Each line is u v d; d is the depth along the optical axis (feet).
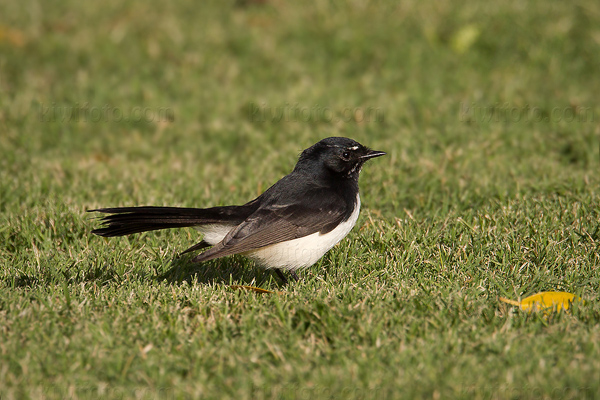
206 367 22.84
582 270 29.94
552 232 33.17
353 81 60.34
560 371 21.84
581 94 56.24
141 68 62.54
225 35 67.87
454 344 23.58
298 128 52.03
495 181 41.47
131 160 49.70
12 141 49.93
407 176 42.75
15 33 67.10
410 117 52.95
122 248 33.86
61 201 38.34
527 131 49.90
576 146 46.29
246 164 48.44
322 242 29.73
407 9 69.41
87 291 28.37
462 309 26.20
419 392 20.93
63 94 57.88
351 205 30.53
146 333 24.63
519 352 23.02
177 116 55.52
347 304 26.48
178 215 28.02
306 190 29.71
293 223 28.68
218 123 53.67
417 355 22.90
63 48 65.51
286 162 45.47
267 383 21.66
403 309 26.07
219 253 26.71
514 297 27.48
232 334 25.16
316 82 60.29
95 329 24.76
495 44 63.98
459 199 39.52
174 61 64.03
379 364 22.54
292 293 28.32
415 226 35.32
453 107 54.54
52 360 23.03
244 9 73.00
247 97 58.08
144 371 22.44
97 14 72.38
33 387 21.38
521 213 35.42
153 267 32.07
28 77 60.70
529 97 55.88
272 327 25.29
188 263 32.60
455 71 61.16
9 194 40.11
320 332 24.97
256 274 32.17
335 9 70.90
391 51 64.03
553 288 28.53
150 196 40.22
